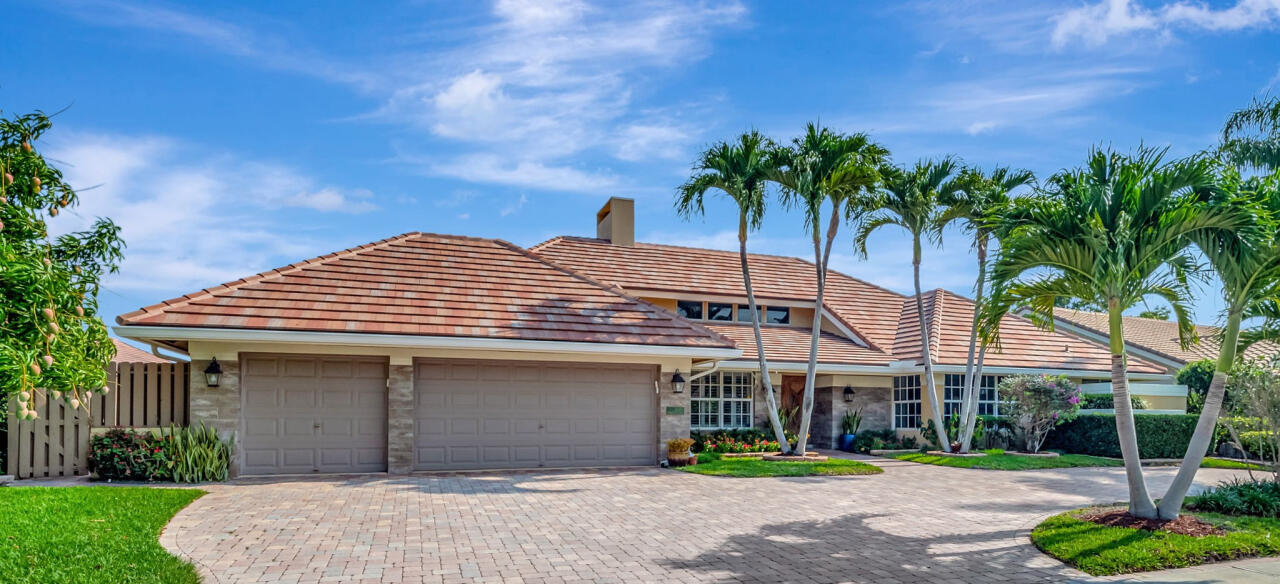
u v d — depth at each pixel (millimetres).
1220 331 11773
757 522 11234
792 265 30734
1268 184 10609
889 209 21469
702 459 19578
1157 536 9719
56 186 8117
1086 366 25859
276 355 16234
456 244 20906
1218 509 11641
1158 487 15812
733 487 14914
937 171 21172
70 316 7188
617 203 29078
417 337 16266
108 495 11906
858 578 8242
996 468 19172
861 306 28641
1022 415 22531
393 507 12031
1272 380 12625
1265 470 19094
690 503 12859
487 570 8281
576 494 13664
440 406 17203
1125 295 11094
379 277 18375
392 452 16469
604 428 18453
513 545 9484
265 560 8570
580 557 8930
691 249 29797
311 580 7809
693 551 9328
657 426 18766
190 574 7781
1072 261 10656
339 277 18000
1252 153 18375
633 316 19312
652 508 12305
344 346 16359
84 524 9617
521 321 17766
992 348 25312
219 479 15109
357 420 16641
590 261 26656
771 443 22797
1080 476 17750
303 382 16359
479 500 12836
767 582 8047
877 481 16250
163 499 12016
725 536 10211
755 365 22656
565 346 17266
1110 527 10219
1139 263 10578
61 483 14312
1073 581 8203
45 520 9664
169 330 14922
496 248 21297
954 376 24453
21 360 6242
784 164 19344
